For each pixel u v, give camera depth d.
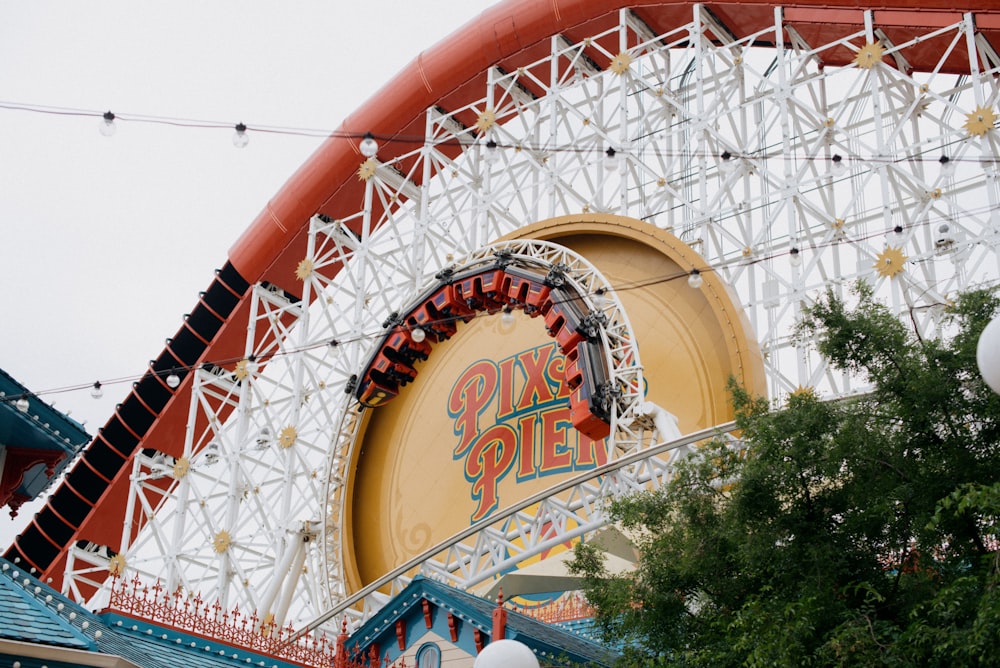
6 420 31.44
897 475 24.14
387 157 61.66
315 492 55.88
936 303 41.91
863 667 21.78
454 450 51.59
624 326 44.84
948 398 24.14
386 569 51.34
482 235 53.44
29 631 22.73
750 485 24.83
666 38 55.41
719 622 24.47
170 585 57.16
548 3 54.28
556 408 49.47
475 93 58.81
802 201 46.50
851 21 48.44
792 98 48.22
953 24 46.03
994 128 43.69
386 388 52.28
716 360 46.06
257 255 62.97
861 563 24.05
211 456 59.88
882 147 45.12
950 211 50.88
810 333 27.20
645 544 26.86
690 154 48.59
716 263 50.72
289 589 50.81
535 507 48.00
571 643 30.03
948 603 21.66
